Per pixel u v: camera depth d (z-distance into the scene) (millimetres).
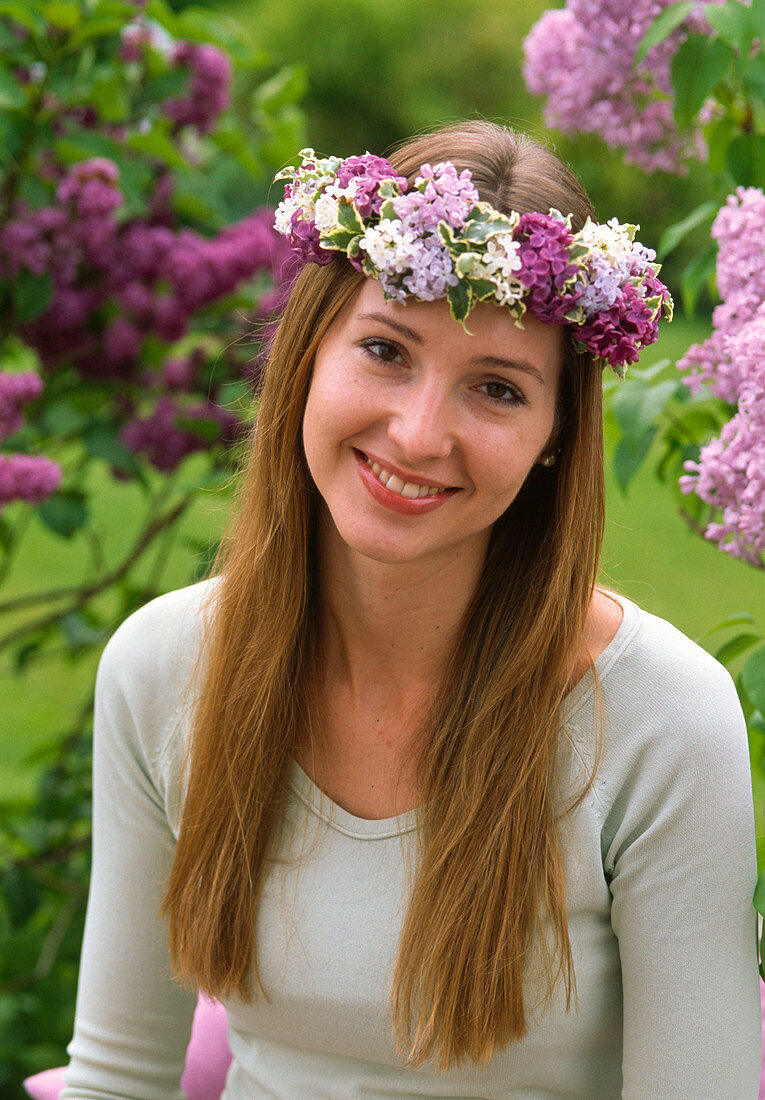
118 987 1461
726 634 4109
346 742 1294
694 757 1181
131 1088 1465
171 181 2416
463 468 1104
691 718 1187
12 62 2156
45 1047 2498
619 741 1203
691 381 1471
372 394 1095
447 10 8820
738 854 1186
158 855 1447
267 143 2547
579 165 7504
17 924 2438
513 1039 1217
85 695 4191
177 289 2307
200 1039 1530
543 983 1212
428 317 1062
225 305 2400
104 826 1461
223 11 8992
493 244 1033
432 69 8852
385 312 1076
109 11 2141
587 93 1747
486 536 1237
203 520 2568
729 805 1181
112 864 1454
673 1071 1201
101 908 1466
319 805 1275
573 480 1188
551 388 1123
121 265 2311
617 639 1226
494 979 1190
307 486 1269
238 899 1289
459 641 1258
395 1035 1234
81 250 2283
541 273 1040
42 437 2398
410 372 1093
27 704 4098
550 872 1200
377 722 1284
